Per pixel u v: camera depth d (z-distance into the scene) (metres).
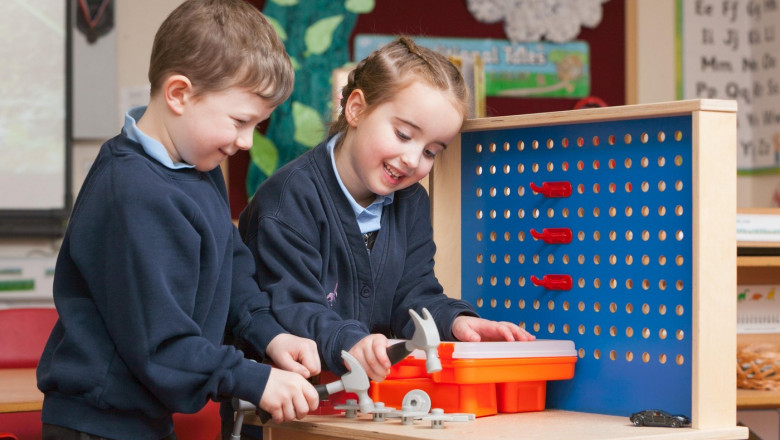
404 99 1.28
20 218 3.19
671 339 1.20
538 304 1.36
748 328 2.33
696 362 1.14
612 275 1.27
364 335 1.19
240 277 1.30
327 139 1.40
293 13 3.28
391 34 3.39
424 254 1.44
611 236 1.28
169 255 1.11
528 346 1.23
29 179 3.22
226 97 1.15
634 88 3.63
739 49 3.76
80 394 1.13
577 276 1.32
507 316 1.40
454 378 1.19
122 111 3.26
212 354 1.10
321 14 3.30
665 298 1.21
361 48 3.35
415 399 1.18
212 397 1.11
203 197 1.20
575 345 1.31
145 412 1.13
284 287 1.28
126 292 1.10
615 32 3.63
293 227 1.32
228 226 1.24
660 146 1.22
